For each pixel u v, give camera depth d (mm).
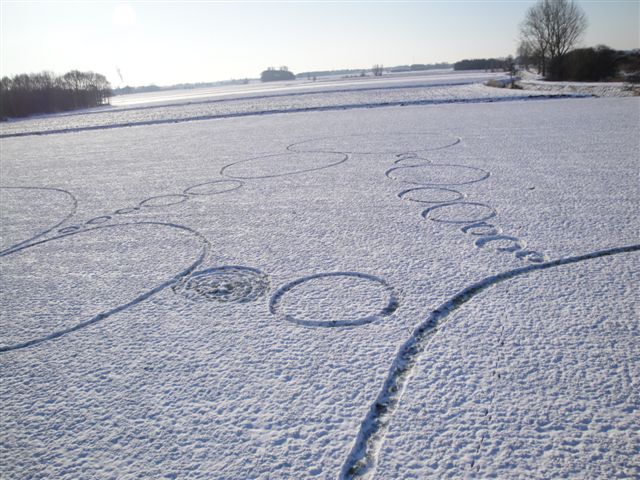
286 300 2521
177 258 3229
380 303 2422
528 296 2393
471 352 1968
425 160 6023
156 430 1649
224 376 1919
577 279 2539
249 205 4477
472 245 3115
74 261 3318
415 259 2943
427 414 1647
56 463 1533
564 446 1479
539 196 4109
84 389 1899
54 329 2385
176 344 2170
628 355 1882
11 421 1745
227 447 1554
